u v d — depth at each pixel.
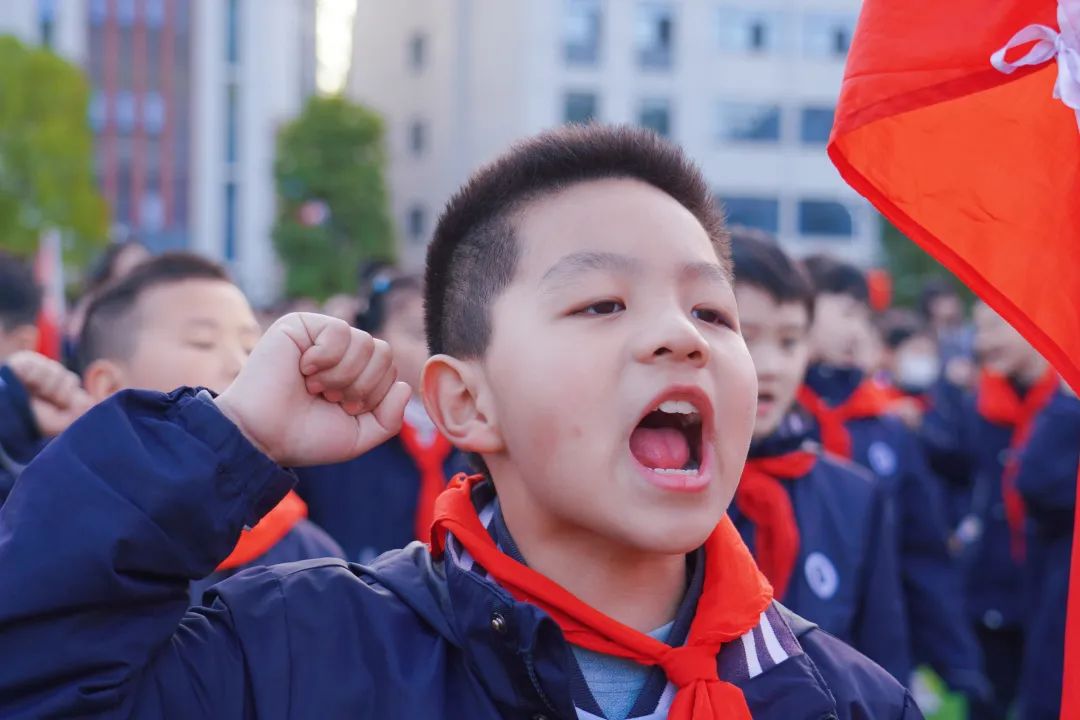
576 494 1.20
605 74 26.44
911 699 1.45
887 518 2.72
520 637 1.23
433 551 1.41
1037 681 3.72
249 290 28.75
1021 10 1.37
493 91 27.83
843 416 3.73
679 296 1.25
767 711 1.29
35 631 1.15
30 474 1.20
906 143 1.44
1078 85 1.34
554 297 1.23
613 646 1.26
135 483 1.19
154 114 31.61
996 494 4.90
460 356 1.33
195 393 1.28
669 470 1.21
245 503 1.23
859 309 3.88
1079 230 1.44
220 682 1.25
